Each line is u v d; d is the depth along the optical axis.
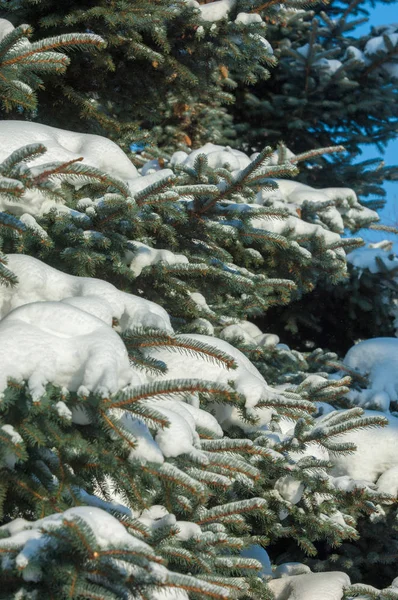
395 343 9.00
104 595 3.29
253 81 8.29
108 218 5.20
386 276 10.52
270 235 6.19
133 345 4.53
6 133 5.41
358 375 8.45
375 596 5.88
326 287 10.69
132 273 5.38
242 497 5.38
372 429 7.34
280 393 5.49
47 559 3.31
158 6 7.20
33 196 5.11
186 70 8.05
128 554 3.16
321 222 8.50
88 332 3.99
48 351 3.76
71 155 5.57
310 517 5.45
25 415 3.71
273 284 6.57
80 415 3.83
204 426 4.92
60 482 3.85
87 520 3.26
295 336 11.98
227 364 4.36
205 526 4.55
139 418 3.97
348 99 12.72
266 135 13.24
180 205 5.72
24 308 4.08
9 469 3.80
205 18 7.42
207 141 12.30
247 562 4.34
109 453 3.88
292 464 5.32
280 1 7.82
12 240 4.89
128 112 9.20
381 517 6.77
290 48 12.32
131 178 5.98
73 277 4.78
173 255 5.73
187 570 4.38
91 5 7.44
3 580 3.41
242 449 4.70
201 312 6.25
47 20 7.29
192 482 3.85
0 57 5.14
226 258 6.40
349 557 7.09
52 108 8.35
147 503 4.04
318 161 12.99
